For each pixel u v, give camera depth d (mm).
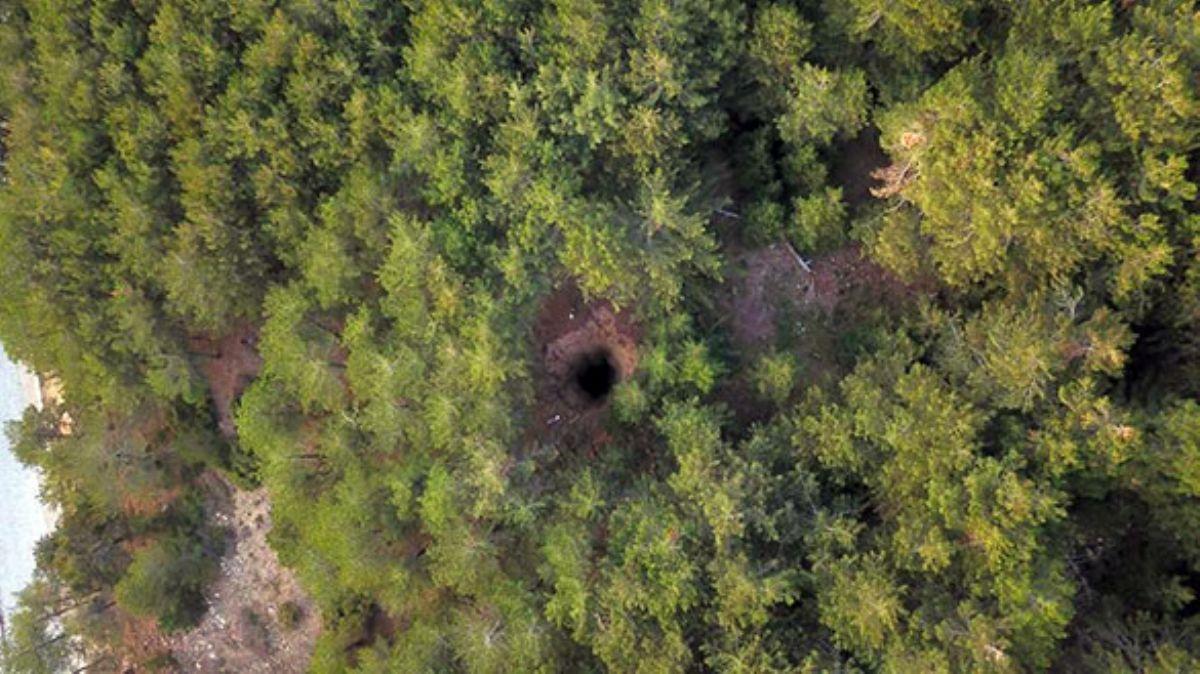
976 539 21828
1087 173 21297
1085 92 22734
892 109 25453
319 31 26875
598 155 27438
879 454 24328
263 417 27969
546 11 25922
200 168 26938
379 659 27938
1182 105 20375
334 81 26578
